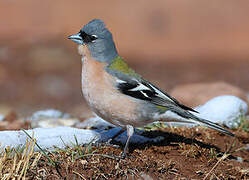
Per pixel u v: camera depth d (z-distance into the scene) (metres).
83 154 7.88
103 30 8.55
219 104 11.02
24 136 8.02
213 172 7.95
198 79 23.28
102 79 8.24
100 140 8.67
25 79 21.88
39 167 7.38
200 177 7.82
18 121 12.03
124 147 8.67
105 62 8.44
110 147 8.52
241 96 13.72
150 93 8.40
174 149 8.72
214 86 14.00
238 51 31.39
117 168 7.54
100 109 8.35
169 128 9.83
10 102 17.72
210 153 8.66
